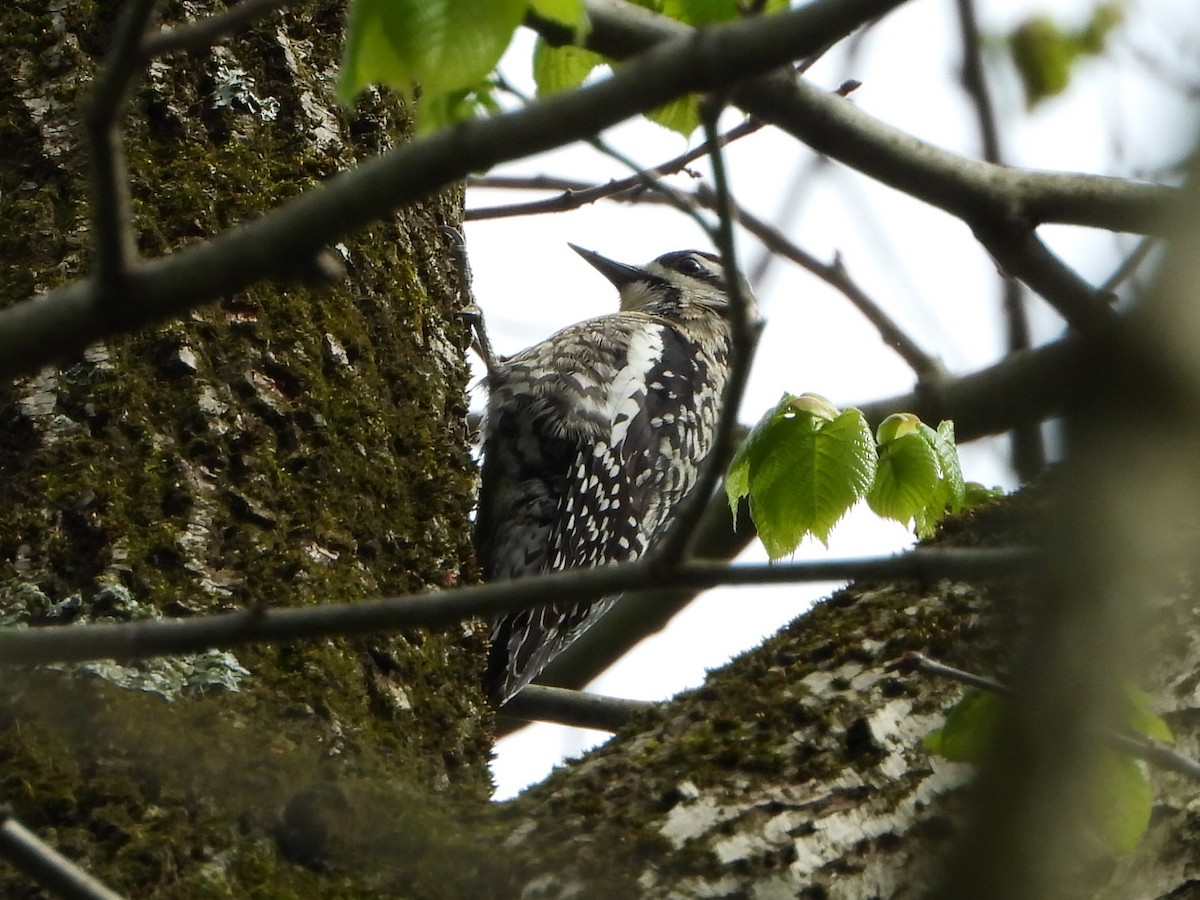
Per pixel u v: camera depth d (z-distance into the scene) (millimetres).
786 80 5461
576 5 4668
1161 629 6426
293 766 5574
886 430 7570
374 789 5641
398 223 8203
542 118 3949
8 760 5387
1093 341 3537
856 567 4418
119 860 5145
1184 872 5855
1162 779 6020
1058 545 3824
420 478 7441
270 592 6484
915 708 6234
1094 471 3646
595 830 5660
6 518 6391
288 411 7062
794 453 7086
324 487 6969
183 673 5898
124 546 6371
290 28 8273
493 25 4367
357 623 4426
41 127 7559
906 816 5801
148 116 7680
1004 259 5594
